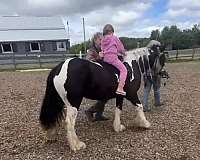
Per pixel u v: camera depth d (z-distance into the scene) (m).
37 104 9.18
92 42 6.66
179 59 29.72
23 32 39.41
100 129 6.49
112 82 5.74
